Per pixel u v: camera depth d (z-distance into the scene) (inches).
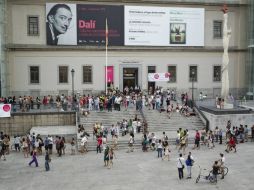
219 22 1814.7
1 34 1501.0
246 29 1838.1
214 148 1155.3
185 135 1150.3
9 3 1608.0
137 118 1314.0
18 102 1510.8
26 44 1632.6
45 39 1649.9
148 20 1727.4
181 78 1784.0
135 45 1727.4
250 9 1791.3
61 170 930.1
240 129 1237.7
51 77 1662.2
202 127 1349.7
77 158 1043.3
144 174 894.4
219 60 1819.6
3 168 953.5
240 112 1350.9
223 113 1334.9
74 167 956.0
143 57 1737.2
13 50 1626.5
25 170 933.8
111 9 1689.2
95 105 1424.7
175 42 1764.3
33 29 1642.5
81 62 1680.6
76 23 1662.2
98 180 850.8
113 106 1440.7
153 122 1349.7
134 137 1218.6
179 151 1112.8
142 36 1729.8
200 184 823.1
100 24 1684.3
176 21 1756.9
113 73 1712.6
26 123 1311.5
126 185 816.3
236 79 1862.7
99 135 1118.4
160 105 1439.5
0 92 1497.3
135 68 1738.4
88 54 1685.5
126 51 1716.3
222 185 816.9
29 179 861.8
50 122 1328.7
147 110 1433.3
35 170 933.2
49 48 1646.2
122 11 1700.3
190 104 1520.7
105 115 1368.1
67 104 1460.4
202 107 1434.5
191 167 927.0
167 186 809.5
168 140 1193.4
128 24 1712.6
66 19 1651.1
